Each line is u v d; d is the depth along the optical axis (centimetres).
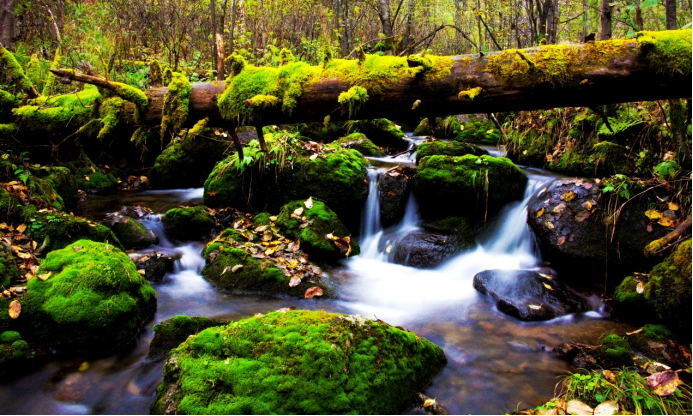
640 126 525
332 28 1142
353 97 307
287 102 324
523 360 310
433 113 320
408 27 1176
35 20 850
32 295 309
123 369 290
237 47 973
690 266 306
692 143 412
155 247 484
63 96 476
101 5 1005
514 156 678
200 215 524
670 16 501
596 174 547
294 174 556
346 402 233
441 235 512
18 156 489
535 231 457
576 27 1241
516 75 289
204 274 442
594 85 279
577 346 314
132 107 382
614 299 378
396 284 440
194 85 358
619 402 247
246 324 274
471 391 274
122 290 335
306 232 486
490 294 403
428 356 292
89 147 662
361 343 263
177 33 1036
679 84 268
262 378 237
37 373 281
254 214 569
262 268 421
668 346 298
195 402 230
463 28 1356
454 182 526
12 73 488
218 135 691
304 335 262
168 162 677
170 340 309
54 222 408
